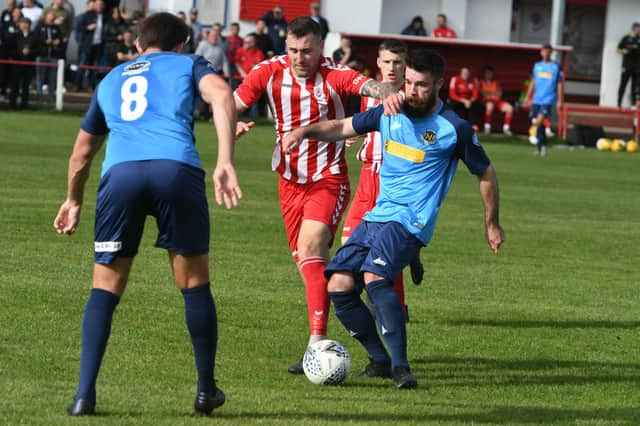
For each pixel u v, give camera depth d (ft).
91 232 106.01
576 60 344.90
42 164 160.66
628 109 291.38
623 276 100.73
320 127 59.06
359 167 191.72
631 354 69.56
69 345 63.00
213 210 127.85
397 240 57.21
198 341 48.52
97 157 182.19
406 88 57.36
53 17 249.55
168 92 48.19
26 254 92.32
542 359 67.10
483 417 52.03
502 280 95.40
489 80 285.43
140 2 296.51
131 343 64.49
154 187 46.88
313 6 273.95
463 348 69.41
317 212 64.80
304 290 84.99
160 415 48.67
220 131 46.09
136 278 85.10
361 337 60.03
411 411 52.54
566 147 273.75
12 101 248.73
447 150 57.52
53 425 45.91
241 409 51.01
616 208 154.10
